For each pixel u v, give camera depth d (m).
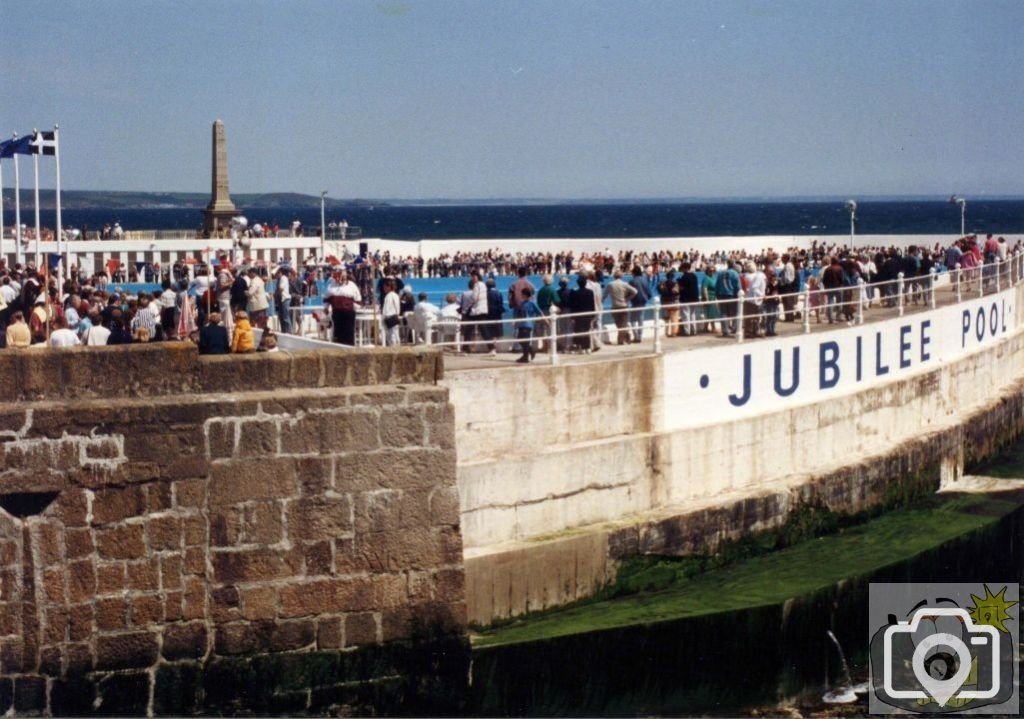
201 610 18.67
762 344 29.48
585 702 22.25
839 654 25.48
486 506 23.53
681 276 33.94
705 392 28.11
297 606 19.16
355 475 19.39
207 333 23.25
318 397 19.14
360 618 19.52
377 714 19.59
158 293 33.56
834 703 24.50
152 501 18.41
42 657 17.98
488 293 28.42
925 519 30.89
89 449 18.11
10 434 17.78
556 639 21.95
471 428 23.91
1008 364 41.53
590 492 25.23
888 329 33.88
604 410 26.02
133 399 18.48
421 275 51.06
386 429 19.52
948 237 65.31
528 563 23.44
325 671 19.33
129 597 18.34
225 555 18.77
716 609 23.89
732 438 28.14
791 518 28.50
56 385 18.23
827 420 30.70
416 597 19.81
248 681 18.91
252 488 18.86
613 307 29.84
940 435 33.97
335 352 19.55
